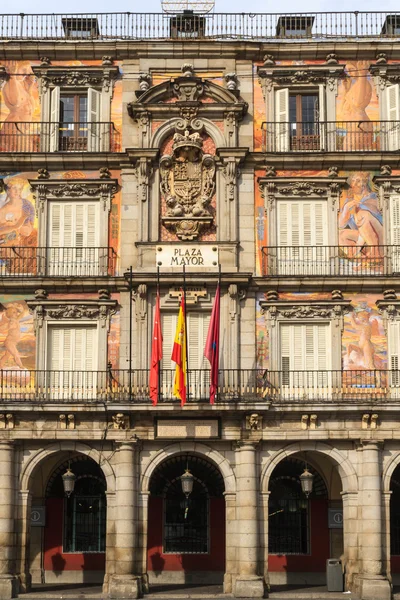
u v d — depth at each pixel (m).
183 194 43.28
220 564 44.12
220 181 43.47
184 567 44.09
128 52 44.66
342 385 41.72
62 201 43.59
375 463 40.34
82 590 40.72
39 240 43.03
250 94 44.44
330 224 43.19
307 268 42.81
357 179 43.69
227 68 44.69
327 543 44.41
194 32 46.91
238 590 38.94
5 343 42.22
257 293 42.59
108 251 42.72
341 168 43.72
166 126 43.78
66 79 44.69
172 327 42.50
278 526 44.69
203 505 44.66
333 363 41.94
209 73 44.75
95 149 43.88
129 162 43.53
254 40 45.47
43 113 44.44
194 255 42.50
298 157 43.31
